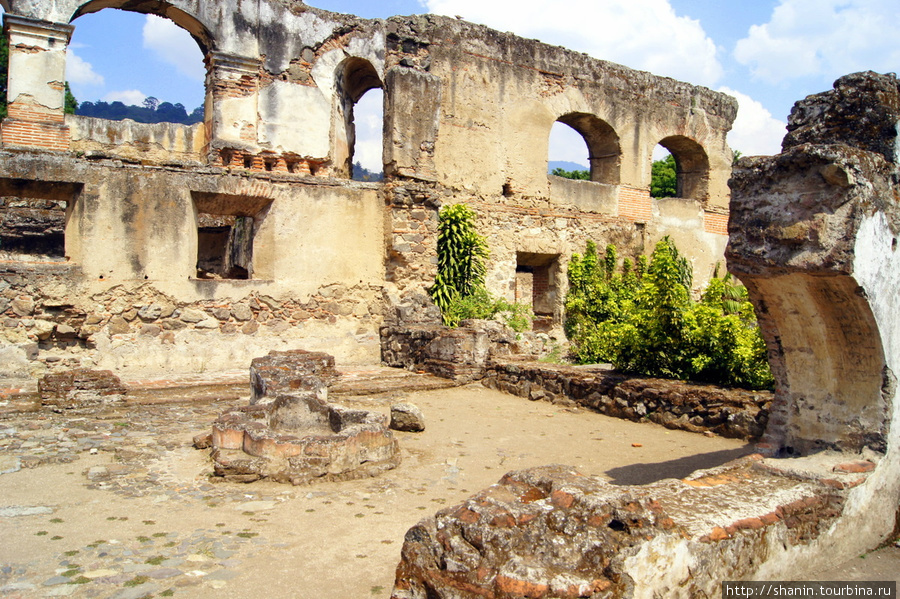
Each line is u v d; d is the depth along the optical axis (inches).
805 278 181.8
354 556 175.0
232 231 686.5
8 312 422.3
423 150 567.2
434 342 473.4
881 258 177.8
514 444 298.7
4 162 418.3
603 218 724.0
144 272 458.3
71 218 449.1
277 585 157.5
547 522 130.6
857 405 188.4
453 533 131.5
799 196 177.0
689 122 780.0
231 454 245.8
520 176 668.1
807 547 163.5
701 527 141.3
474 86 638.5
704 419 317.7
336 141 620.7
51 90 497.7
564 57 692.1
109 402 352.2
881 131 185.8
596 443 300.8
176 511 204.7
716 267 781.3
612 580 121.0
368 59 607.5
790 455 199.3
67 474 238.1
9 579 156.4
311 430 289.9
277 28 577.3
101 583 155.5
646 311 375.9
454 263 576.1
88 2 513.0
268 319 502.3
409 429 319.0
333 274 530.0
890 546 185.9
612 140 734.5
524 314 632.4
